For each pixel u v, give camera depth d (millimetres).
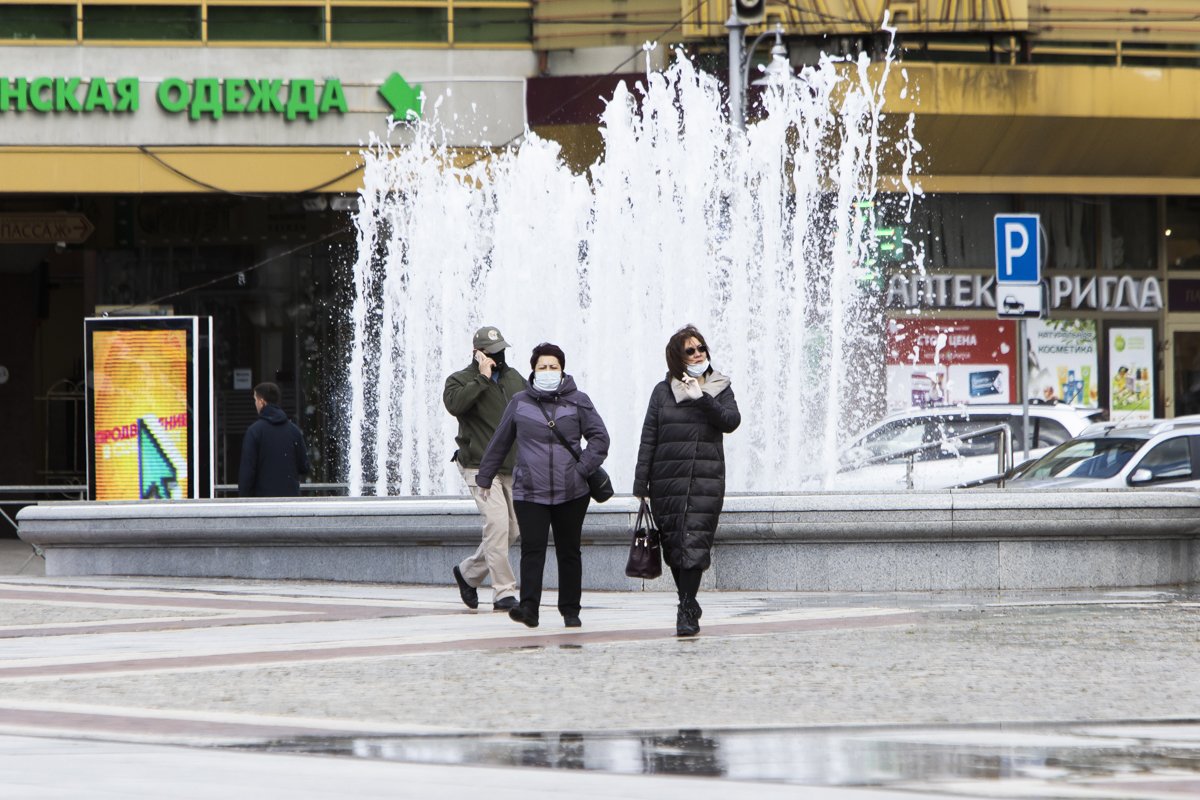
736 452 50688
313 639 28891
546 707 21062
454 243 64312
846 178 54375
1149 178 76312
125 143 69000
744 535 36875
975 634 28438
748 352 58125
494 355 32594
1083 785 15766
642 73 70188
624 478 52781
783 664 24812
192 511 41344
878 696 21766
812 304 72500
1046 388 79875
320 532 39969
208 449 46344
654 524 28969
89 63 68875
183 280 73438
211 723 20078
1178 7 73438
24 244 73125
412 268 64312
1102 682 22938
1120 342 80875
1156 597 35312
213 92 69188
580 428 29859
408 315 64500
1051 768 16688
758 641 27688
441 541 39156
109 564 42625
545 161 59469
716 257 59875
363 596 36875
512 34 70562
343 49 69750
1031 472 50875
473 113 70312
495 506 32438
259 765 17172
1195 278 81625
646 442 28953
